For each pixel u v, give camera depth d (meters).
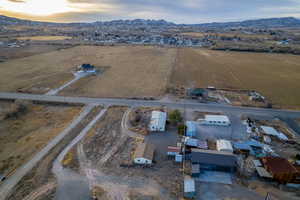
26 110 45.34
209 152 29.70
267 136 36.09
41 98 51.00
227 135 37.12
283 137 35.94
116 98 52.09
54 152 31.59
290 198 24.08
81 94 54.31
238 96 54.66
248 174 27.75
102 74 72.56
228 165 27.66
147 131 37.69
